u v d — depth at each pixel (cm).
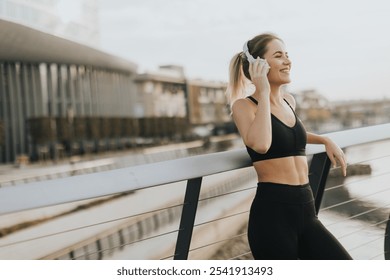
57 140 4200
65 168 3247
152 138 5475
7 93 4988
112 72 6800
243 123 216
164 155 4381
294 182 216
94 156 4462
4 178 2331
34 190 140
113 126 4862
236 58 246
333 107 5097
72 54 5738
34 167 3431
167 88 7144
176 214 841
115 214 1033
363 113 4975
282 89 239
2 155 4662
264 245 212
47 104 5525
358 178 298
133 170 167
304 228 217
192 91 7025
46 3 5206
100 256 520
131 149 5072
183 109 7006
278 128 216
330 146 248
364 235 289
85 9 6128
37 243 731
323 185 269
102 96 6550
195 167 189
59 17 5459
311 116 4869
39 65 5444
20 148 4884
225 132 6581
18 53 5031
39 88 5406
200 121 6762
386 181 302
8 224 906
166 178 174
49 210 1079
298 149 221
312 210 221
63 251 661
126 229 743
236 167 211
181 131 6038
